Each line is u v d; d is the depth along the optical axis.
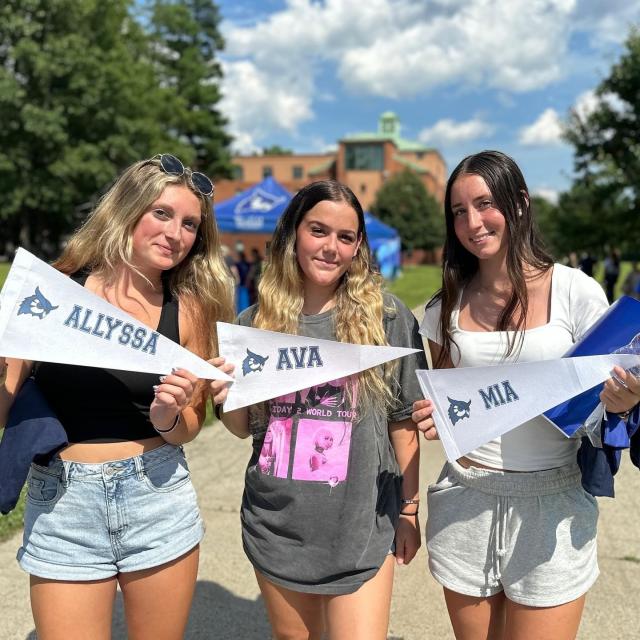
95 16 30.95
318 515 1.89
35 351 1.75
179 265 2.10
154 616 1.91
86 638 1.83
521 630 1.87
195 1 46.66
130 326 1.83
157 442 1.93
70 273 2.02
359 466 1.92
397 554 2.07
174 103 37.72
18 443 1.74
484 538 1.91
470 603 1.97
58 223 37.62
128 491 1.84
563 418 1.81
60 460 1.85
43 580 1.81
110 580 1.87
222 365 1.90
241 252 13.65
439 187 87.62
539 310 1.92
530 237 1.91
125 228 1.91
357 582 1.87
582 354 1.79
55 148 29.80
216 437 5.58
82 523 1.82
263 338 1.94
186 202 1.93
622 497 4.19
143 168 1.93
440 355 2.10
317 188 1.96
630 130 24.12
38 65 27.48
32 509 1.85
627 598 3.01
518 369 1.81
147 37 39.41
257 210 11.47
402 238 57.88
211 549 3.53
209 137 46.56
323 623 2.07
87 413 1.85
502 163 1.88
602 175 25.31
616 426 1.70
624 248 26.09
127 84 31.02
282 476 1.93
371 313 1.99
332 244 1.93
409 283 27.75
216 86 46.66
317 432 1.94
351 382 1.94
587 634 2.76
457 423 1.86
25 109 27.64
